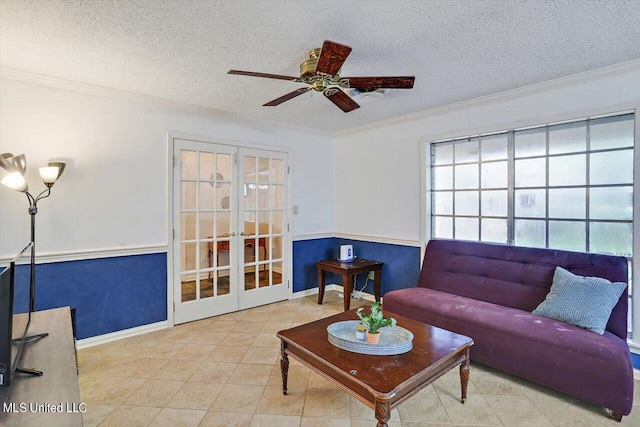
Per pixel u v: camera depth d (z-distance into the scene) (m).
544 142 3.00
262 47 2.19
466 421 1.99
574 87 2.74
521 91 2.99
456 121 3.51
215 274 3.77
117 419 1.99
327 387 2.34
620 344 2.06
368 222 4.41
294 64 2.45
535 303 2.71
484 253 3.18
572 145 2.85
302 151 4.54
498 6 1.74
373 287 4.33
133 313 3.22
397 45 2.16
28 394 1.24
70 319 2.07
